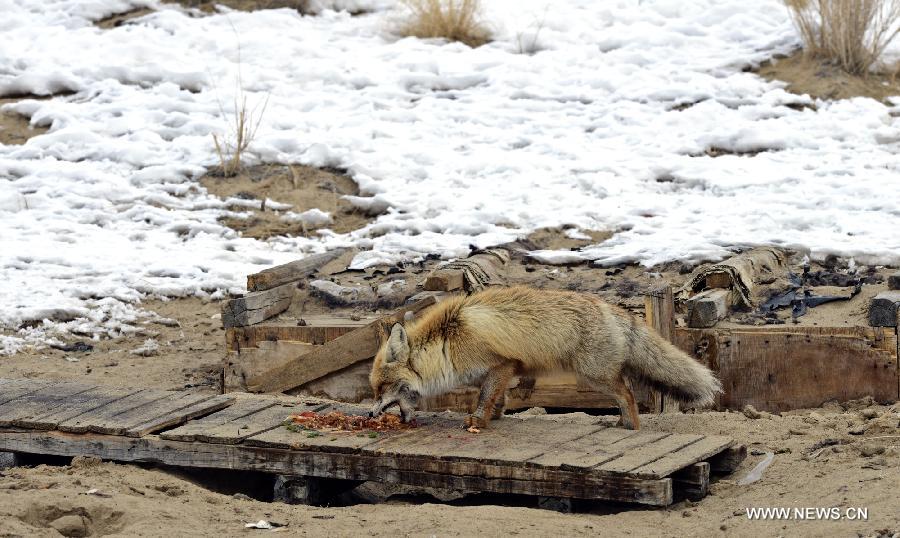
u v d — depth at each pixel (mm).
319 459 9352
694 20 23562
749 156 18750
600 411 11781
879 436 9781
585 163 18734
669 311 11648
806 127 19188
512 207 17297
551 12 24500
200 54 23500
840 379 11375
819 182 17234
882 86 20484
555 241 16172
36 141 20406
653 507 8664
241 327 12578
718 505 8664
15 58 23172
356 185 18906
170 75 22562
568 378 11617
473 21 24219
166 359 13742
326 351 12070
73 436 10047
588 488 8586
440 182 18594
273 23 24844
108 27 24812
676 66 21797
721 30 23062
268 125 20703
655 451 9016
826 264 14289
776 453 9758
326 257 14961
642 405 11508
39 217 18062
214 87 22109
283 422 10141
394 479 9156
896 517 7727
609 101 20906
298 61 23062
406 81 22250
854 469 8953
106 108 21438
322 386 12227
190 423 10219
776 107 19859
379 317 12766
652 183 18047
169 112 21391
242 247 17078
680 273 14273
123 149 20000
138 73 22625
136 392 11156
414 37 24062
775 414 11523
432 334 10133
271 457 9508
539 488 8742
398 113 21000
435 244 16125
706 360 11703
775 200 16719
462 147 19812
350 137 20062
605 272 14531
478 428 9859
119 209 18406
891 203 16156
